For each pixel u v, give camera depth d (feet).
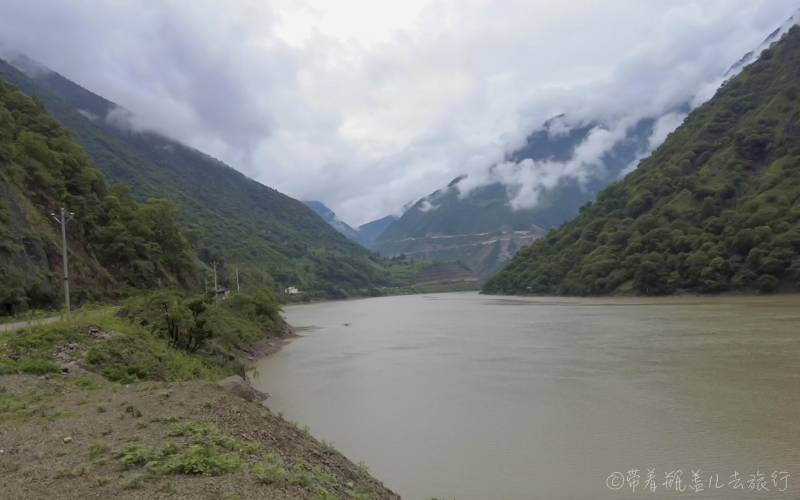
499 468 63.46
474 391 104.12
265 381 121.60
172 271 267.59
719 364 115.96
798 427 72.90
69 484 30.04
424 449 70.79
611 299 390.21
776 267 315.78
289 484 32.45
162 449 35.68
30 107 253.65
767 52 525.75
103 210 231.71
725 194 404.98
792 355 122.42
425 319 303.89
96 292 180.86
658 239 411.95
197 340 116.26
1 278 132.05
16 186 170.40
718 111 509.35
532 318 270.26
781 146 407.03
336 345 191.01
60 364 72.79
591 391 99.30
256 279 536.83
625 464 63.10
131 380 75.00
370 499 39.45
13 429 42.42
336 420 85.87
